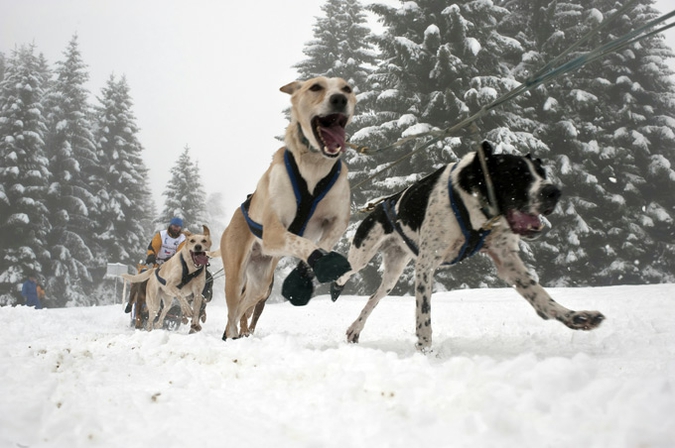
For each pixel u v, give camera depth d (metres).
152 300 9.42
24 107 36.31
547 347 4.25
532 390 2.06
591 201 26.66
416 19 23.19
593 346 4.09
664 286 10.02
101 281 39.97
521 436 1.73
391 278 5.55
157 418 2.07
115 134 43.84
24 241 33.97
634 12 30.38
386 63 23.14
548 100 25.94
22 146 35.59
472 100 21.14
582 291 10.88
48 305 34.84
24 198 34.03
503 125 22.39
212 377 2.88
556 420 1.80
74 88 41.19
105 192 40.38
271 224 4.43
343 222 4.66
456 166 4.46
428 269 4.37
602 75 29.27
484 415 1.80
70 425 1.95
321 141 4.19
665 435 1.58
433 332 6.44
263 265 5.63
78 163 39.41
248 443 1.78
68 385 2.57
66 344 4.76
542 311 4.34
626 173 27.53
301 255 4.14
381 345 4.96
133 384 2.72
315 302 15.14
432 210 4.43
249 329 7.15
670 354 3.30
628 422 1.70
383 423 1.90
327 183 4.46
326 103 4.14
